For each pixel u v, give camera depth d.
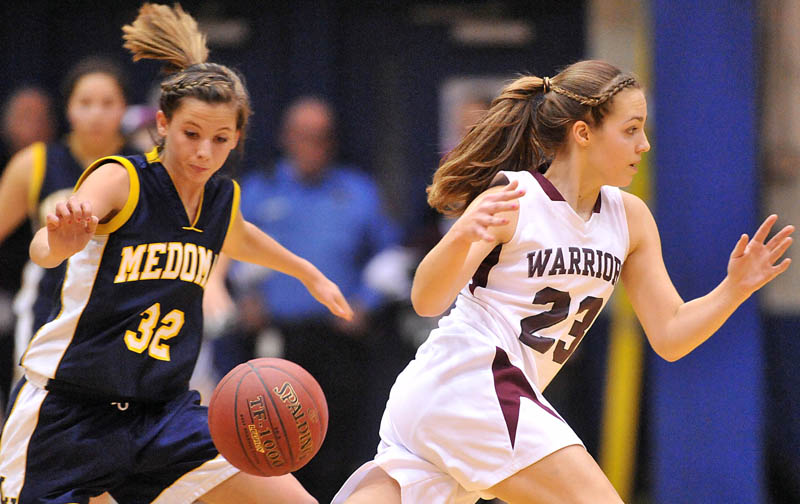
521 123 7.34
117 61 18.30
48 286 9.91
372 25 17.84
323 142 14.43
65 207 6.34
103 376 7.18
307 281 8.57
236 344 14.47
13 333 15.40
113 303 7.18
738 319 12.55
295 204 14.39
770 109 14.47
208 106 6.99
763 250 6.89
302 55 17.67
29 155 10.41
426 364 7.14
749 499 12.41
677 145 12.46
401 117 17.84
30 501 7.20
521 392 6.90
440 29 17.80
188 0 17.97
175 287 7.36
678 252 12.46
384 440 7.38
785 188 14.60
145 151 10.95
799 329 14.73
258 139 17.91
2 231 10.58
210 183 7.64
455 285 6.60
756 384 12.48
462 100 17.73
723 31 12.34
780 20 14.36
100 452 7.26
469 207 7.11
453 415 6.91
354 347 14.02
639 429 15.07
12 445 7.30
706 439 12.56
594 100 6.95
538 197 7.06
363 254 14.50
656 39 12.52
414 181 17.81
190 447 7.39
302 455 7.02
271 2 17.83
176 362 7.42
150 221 7.26
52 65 18.39
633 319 14.18
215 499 7.57
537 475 6.70
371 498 7.09
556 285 7.04
